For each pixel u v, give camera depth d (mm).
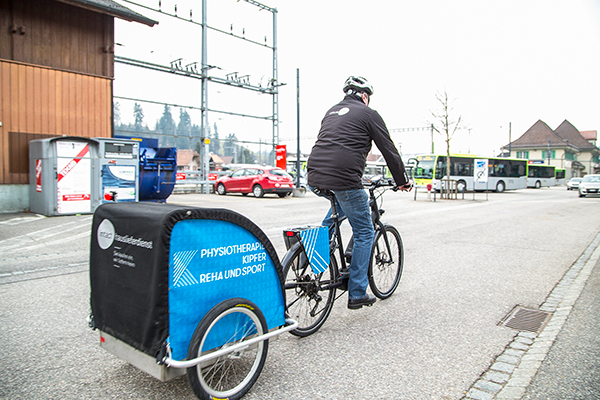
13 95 11484
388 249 4273
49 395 2410
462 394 2480
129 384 2553
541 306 4164
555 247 7340
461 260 6199
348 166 3188
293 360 2918
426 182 28984
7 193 11367
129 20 13203
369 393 2486
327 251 3279
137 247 2182
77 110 12680
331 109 3512
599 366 2836
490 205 16438
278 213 12031
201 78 21406
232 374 2551
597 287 4770
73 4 11742
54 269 5328
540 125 76250
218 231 2293
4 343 3129
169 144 21344
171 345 2113
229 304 2287
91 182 10867
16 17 11484
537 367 2818
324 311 3477
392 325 3604
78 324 3520
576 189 37781
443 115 22781
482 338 3340
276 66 24734
